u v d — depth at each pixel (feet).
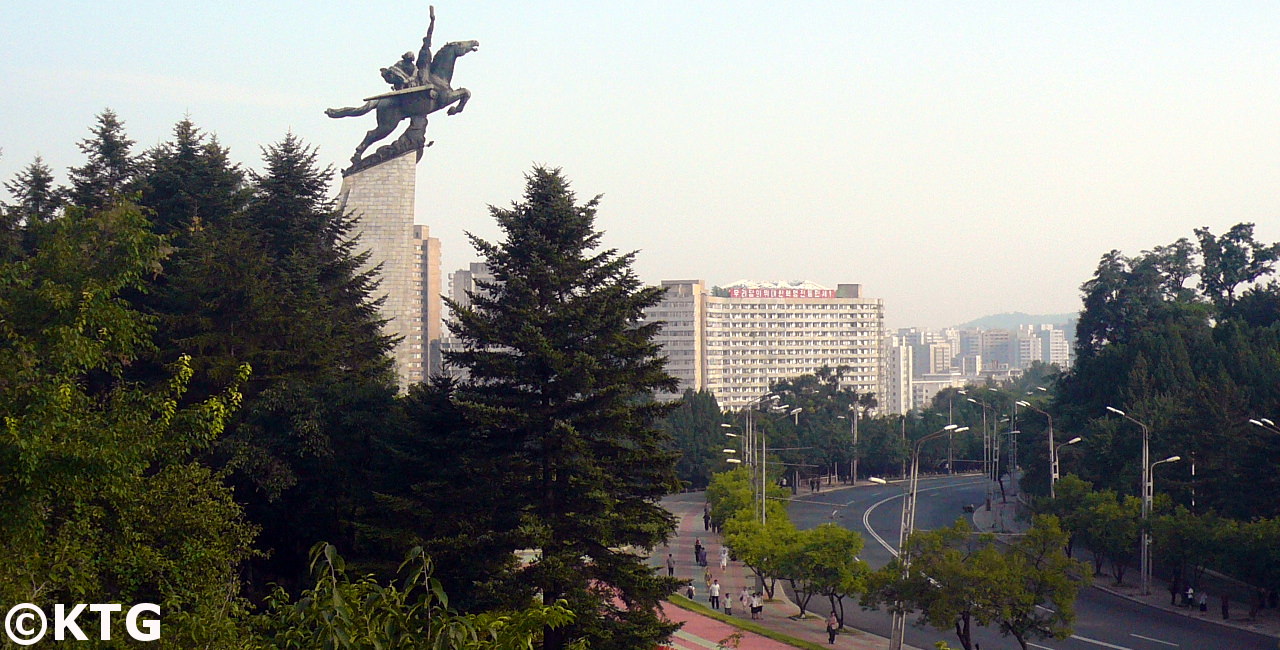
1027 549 182.70
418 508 132.87
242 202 189.67
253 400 147.95
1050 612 223.92
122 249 93.15
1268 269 420.36
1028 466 359.66
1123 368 338.54
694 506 437.17
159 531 90.94
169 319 149.07
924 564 170.40
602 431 138.00
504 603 124.47
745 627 203.82
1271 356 309.01
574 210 142.82
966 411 650.84
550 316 134.82
